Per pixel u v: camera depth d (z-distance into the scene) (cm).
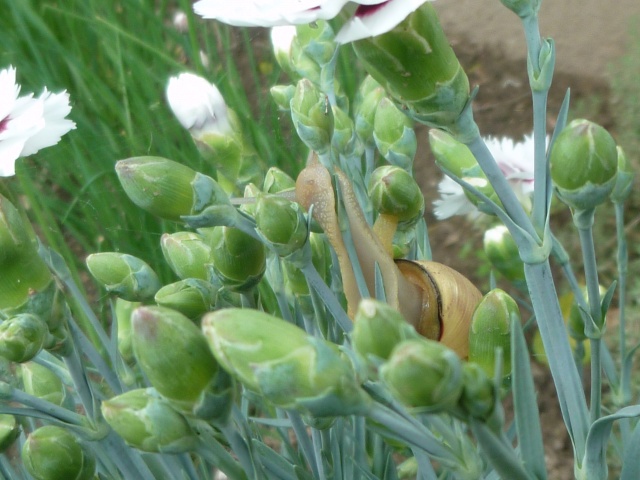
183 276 23
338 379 14
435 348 13
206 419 16
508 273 24
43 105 21
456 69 16
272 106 42
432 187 51
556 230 45
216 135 25
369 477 21
